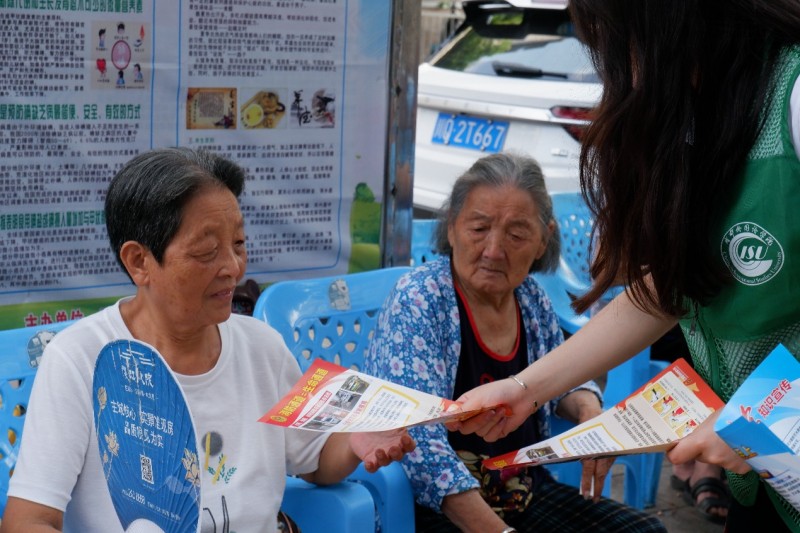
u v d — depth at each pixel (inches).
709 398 67.0
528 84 218.1
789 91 55.7
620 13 57.1
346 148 116.9
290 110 111.7
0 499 76.7
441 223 98.0
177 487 56.1
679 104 57.2
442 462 85.8
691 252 59.9
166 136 104.3
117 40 99.2
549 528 95.9
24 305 99.4
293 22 109.5
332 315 102.5
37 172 97.7
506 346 95.8
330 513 79.1
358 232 120.3
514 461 68.6
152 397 56.3
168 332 71.6
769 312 59.7
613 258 63.3
